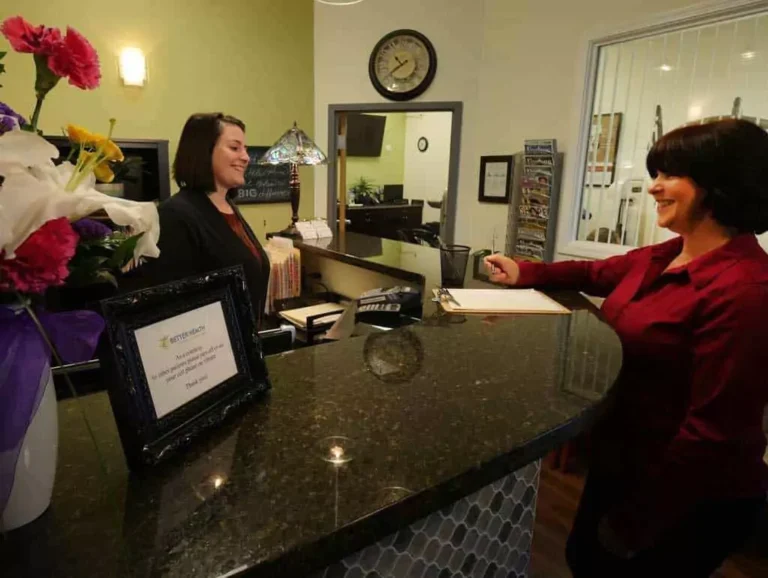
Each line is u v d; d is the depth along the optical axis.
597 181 3.04
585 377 0.96
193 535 0.54
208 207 1.75
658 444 1.14
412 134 7.68
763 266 1.00
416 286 1.93
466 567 0.85
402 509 0.60
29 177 0.50
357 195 6.91
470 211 3.79
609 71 2.92
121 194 2.86
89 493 0.60
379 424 0.77
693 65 2.55
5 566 0.49
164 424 0.66
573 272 1.62
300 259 2.77
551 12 3.07
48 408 0.55
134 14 3.18
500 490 0.88
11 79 2.81
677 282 1.13
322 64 3.92
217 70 3.54
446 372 0.97
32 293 0.54
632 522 1.04
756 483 1.06
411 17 3.62
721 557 1.15
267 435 0.74
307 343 2.00
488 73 3.52
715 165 1.04
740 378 0.94
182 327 0.69
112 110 3.19
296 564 0.53
